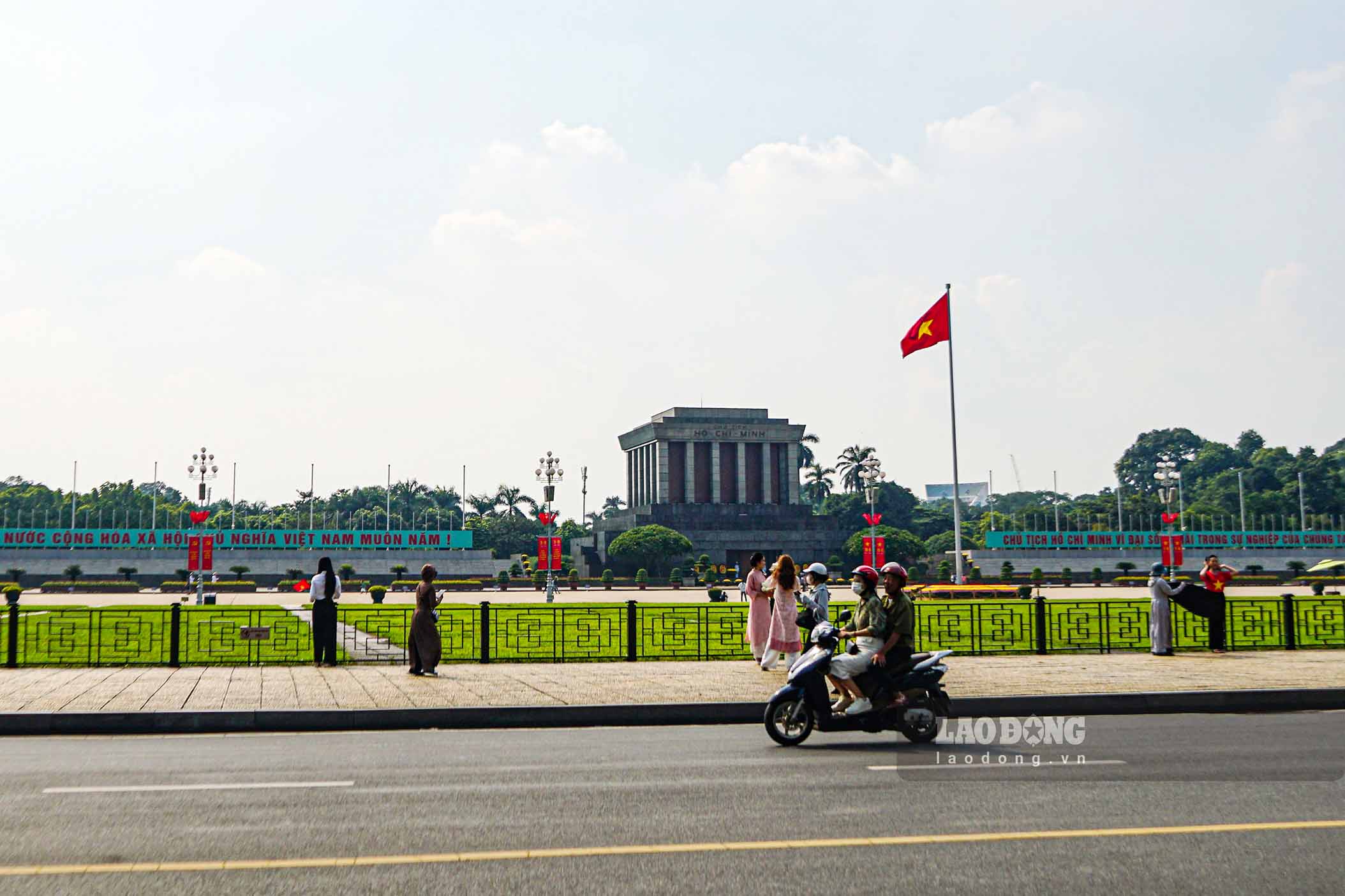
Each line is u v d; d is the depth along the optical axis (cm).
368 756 1142
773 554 12250
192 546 7244
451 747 1209
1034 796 920
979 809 870
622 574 10912
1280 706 1603
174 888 652
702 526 12056
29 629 2962
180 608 1961
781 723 1246
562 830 796
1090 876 679
